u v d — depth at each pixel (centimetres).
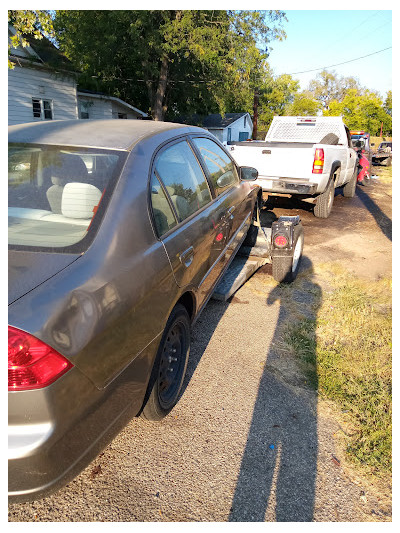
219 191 347
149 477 211
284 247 441
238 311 405
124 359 175
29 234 172
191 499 199
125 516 189
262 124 5634
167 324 227
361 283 489
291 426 251
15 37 964
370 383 296
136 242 191
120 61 2277
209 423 250
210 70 2061
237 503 199
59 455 142
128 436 238
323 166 682
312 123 909
